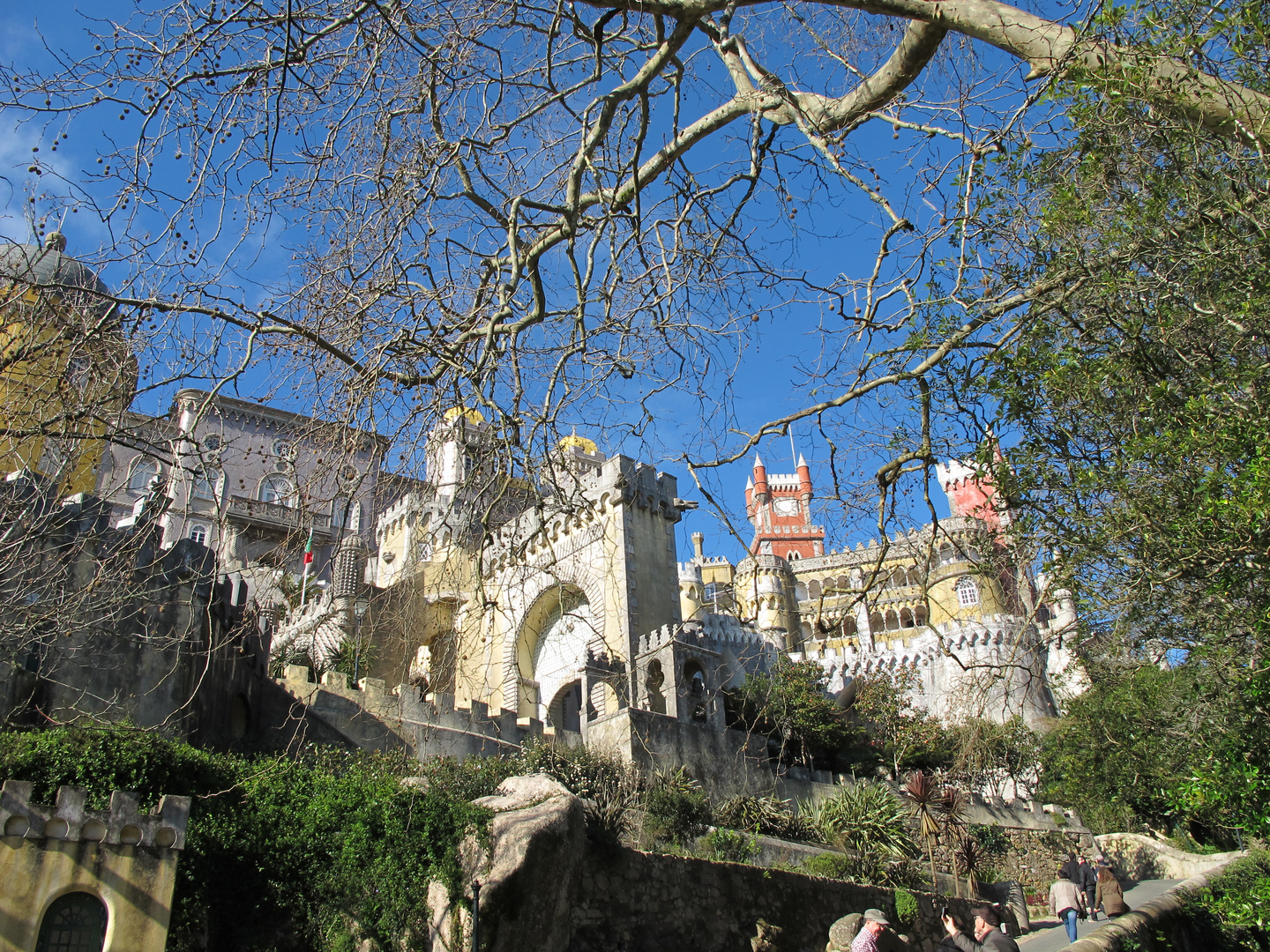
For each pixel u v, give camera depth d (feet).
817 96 29.96
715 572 251.60
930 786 83.35
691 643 104.37
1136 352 28.25
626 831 57.52
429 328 30.17
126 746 43.62
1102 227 28.43
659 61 27.14
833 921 58.39
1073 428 30.45
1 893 33.71
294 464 30.22
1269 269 25.73
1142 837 109.81
